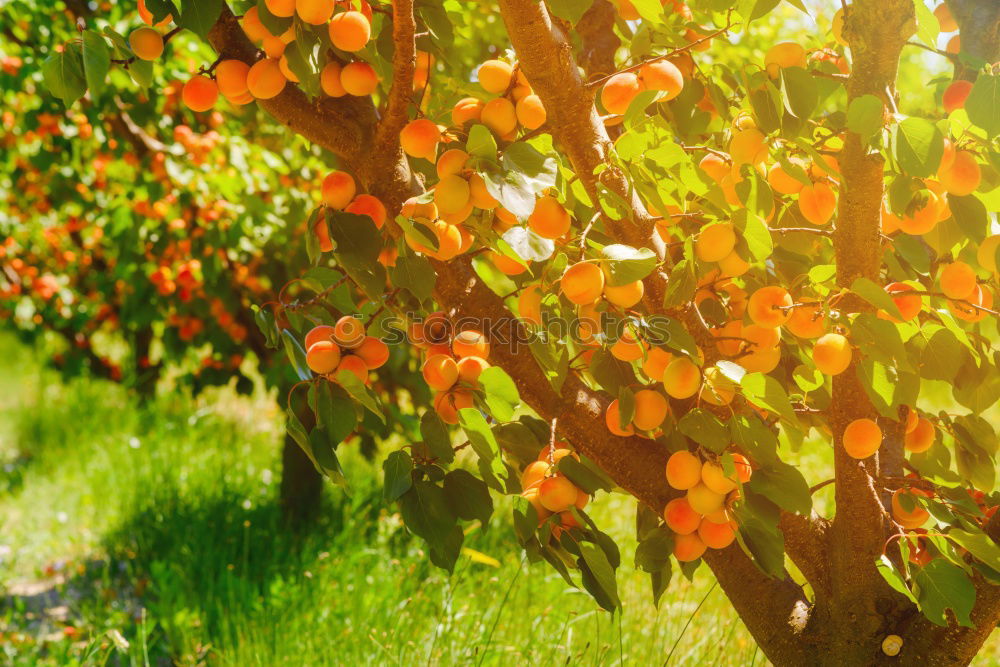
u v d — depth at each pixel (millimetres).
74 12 5172
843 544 2576
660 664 3484
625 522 5477
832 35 2717
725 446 2410
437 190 2322
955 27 2775
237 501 6000
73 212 7148
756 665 3561
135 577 5191
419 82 2805
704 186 2352
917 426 2654
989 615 2508
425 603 4137
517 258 2396
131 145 5359
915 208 2373
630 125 2365
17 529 6195
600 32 2842
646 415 2465
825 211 2412
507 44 3777
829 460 5039
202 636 4082
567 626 3730
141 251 5391
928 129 2281
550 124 2459
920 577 2451
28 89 5816
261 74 2486
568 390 2604
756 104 2371
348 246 2430
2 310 7945
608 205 2438
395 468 2473
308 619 4020
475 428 2412
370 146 2555
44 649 4312
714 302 2617
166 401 9234
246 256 5582
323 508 5805
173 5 2512
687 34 2645
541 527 2475
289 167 5609
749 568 2650
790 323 2445
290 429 2453
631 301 2371
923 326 2439
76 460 7668
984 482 2627
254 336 5816
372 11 2598
